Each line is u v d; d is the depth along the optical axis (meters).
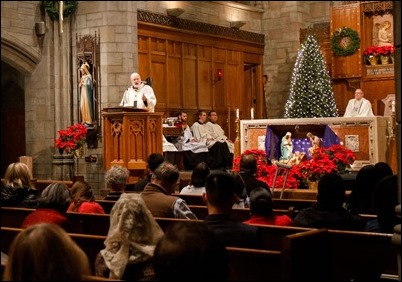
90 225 6.40
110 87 15.79
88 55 15.93
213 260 2.73
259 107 20.92
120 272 4.38
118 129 12.10
